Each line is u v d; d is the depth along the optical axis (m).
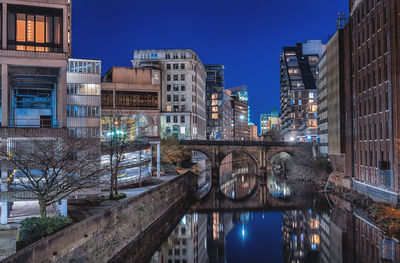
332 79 60.59
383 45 40.62
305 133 119.31
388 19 39.12
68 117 37.53
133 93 82.62
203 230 41.75
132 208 31.86
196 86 109.50
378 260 26.75
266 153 89.88
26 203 33.03
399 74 37.09
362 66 48.09
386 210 35.72
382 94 40.94
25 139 29.80
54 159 26.97
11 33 33.88
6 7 33.66
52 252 19.14
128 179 47.91
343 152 55.25
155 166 69.69
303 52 139.25
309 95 127.88
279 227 43.31
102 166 39.34
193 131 106.44
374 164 43.59
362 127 47.94
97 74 38.62
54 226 21.53
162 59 105.75
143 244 34.50
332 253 29.17
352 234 34.62
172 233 39.66
